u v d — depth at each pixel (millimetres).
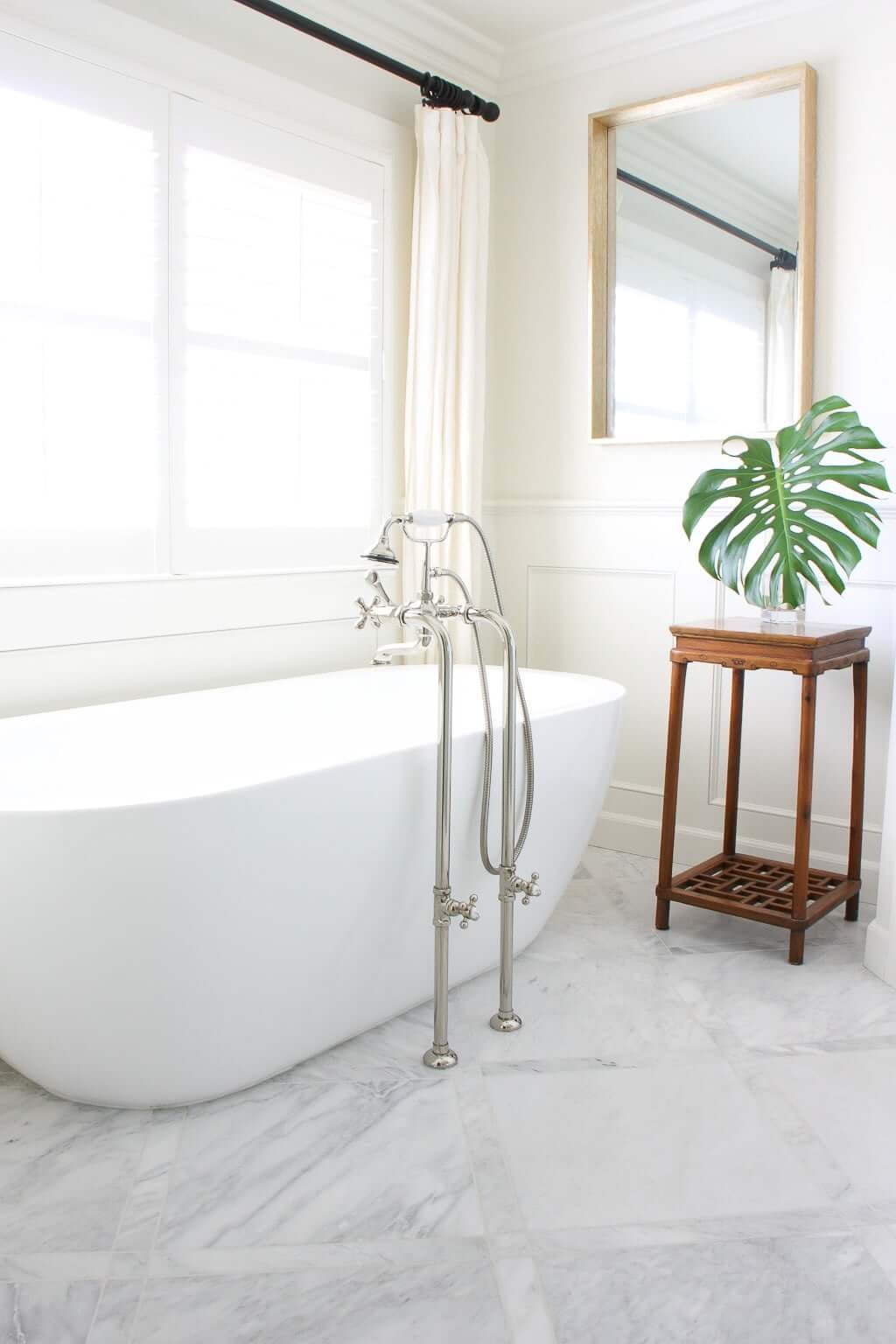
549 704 2850
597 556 3334
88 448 2418
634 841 3342
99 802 1614
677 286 3104
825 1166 1714
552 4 3033
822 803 2947
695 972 2443
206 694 2477
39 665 2369
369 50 2812
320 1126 1810
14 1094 1901
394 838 1969
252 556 2809
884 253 2750
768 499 2627
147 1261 1476
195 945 1696
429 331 3086
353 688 2770
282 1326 1357
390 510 3221
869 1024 2199
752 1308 1398
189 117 2561
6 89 2213
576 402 3354
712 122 3002
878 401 2781
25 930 1625
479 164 3154
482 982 2377
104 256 2408
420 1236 1535
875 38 2729
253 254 2732
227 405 2703
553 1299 1412
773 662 2494
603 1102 1894
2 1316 1370
